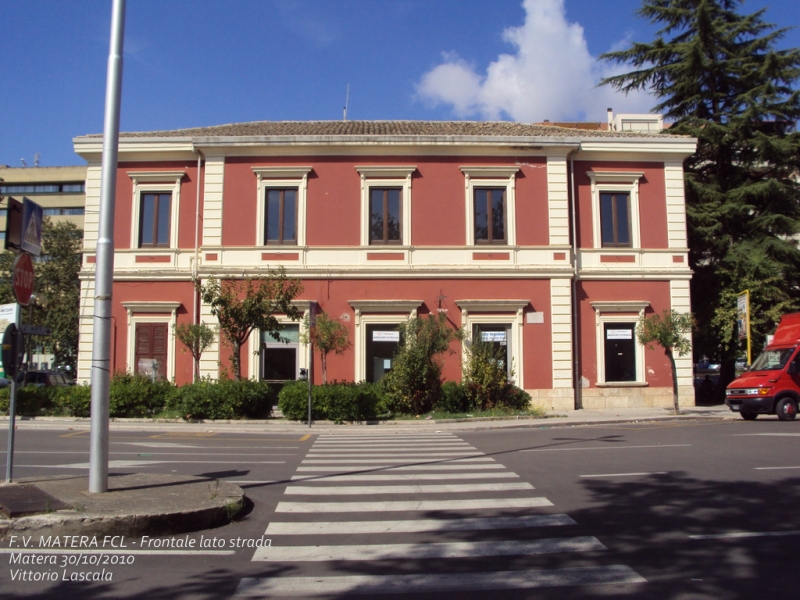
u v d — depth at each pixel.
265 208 25.34
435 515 7.65
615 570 5.70
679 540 6.61
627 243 26.23
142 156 25.91
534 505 8.12
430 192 25.41
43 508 6.96
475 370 22.66
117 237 25.67
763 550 6.26
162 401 21.72
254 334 24.62
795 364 20.25
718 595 5.11
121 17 8.53
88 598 5.10
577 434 17.16
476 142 25.20
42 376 32.50
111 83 8.43
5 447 14.05
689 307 25.84
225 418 20.75
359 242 25.11
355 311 24.78
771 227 28.83
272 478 10.11
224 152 25.42
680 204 26.31
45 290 38.91
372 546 6.45
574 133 27.81
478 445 14.71
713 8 30.58
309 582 5.45
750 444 13.95
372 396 20.94
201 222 25.59
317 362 24.66
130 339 25.14
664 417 21.67
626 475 10.18
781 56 29.27
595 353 25.44
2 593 5.20
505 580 5.46
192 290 25.20
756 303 27.86
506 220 25.48
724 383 29.45
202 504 7.32
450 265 25.11
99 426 7.99
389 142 25.12
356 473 10.58
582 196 26.17
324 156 25.47
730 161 30.62
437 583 5.40
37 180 74.88
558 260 25.33
